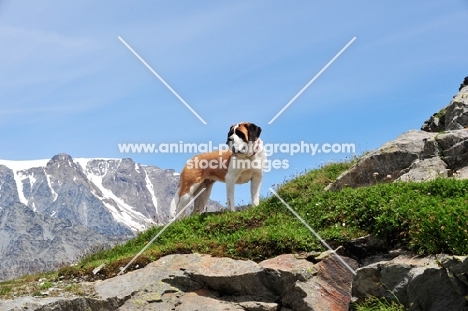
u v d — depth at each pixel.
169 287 11.75
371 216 12.34
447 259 9.49
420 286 9.66
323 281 11.12
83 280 13.84
